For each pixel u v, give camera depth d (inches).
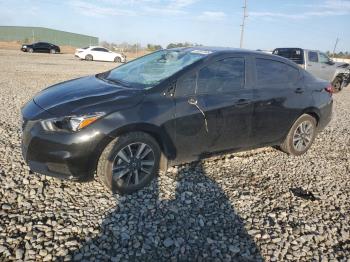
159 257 114.6
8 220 125.3
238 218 141.6
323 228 140.0
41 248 112.6
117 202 144.5
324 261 120.5
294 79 208.7
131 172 150.8
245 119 181.0
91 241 118.7
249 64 186.4
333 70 605.3
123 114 142.2
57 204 138.6
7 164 170.1
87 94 152.1
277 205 155.2
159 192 155.9
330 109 230.4
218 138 173.9
